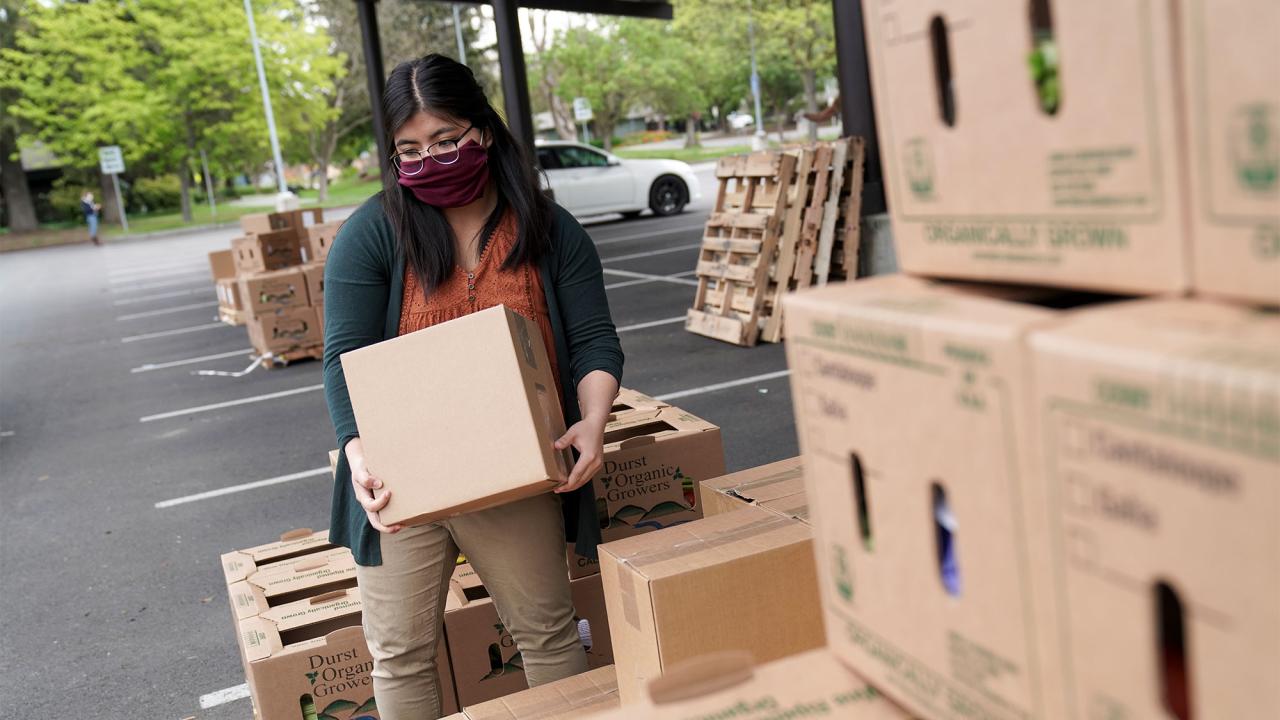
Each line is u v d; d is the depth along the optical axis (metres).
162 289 18.88
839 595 1.31
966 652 1.08
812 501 1.32
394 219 2.27
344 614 2.90
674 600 1.97
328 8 52.62
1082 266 0.99
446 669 2.86
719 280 8.79
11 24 42.28
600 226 19.22
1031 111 1.01
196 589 4.76
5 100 43.22
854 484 1.23
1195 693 0.81
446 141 2.19
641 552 2.11
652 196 19.69
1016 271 1.08
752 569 2.02
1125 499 0.83
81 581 5.04
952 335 1.00
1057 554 0.92
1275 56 0.78
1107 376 0.83
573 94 51.00
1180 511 0.79
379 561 2.34
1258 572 0.73
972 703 1.08
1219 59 0.82
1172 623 0.93
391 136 2.21
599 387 2.38
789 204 8.17
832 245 8.42
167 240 35.94
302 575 3.16
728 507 2.56
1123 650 0.87
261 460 6.90
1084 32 0.93
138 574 5.04
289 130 45.31
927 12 1.13
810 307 1.23
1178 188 0.88
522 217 2.31
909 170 1.21
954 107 1.12
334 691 2.74
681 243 15.38
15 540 5.80
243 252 11.60
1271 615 0.73
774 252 8.24
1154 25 0.87
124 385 10.14
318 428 7.58
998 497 0.98
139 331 13.71
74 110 40.19
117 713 3.68
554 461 2.11
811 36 40.19
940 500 1.11
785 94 53.31
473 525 2.31
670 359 8.09
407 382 2.13
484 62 52.91
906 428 1.09
